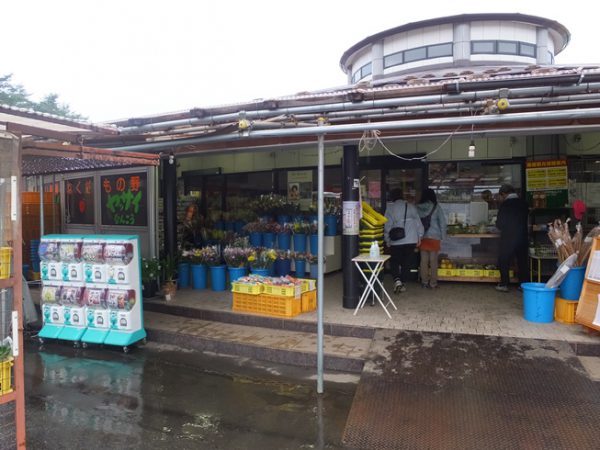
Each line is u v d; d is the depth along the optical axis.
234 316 6.28
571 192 7.50
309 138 6.09
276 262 8.52
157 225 8.03
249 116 4.67
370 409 3.85
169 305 6.80
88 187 9.23
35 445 3.54
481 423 3.60
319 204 4.40
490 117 3.84
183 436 3.66
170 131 5.30
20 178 3.07
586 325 5.08
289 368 5.09
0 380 2.90
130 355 5.59
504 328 5.43
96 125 3.90
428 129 5.43
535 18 14.49
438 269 7.96
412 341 5.10
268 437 3.63
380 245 7.07
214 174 10.40
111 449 3.48
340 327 5.65
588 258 5.52
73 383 4.76
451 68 13.84
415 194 8.37
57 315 5.98
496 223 7.28
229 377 4.87
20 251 3.02
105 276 5.71
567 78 3.80
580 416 3.63
